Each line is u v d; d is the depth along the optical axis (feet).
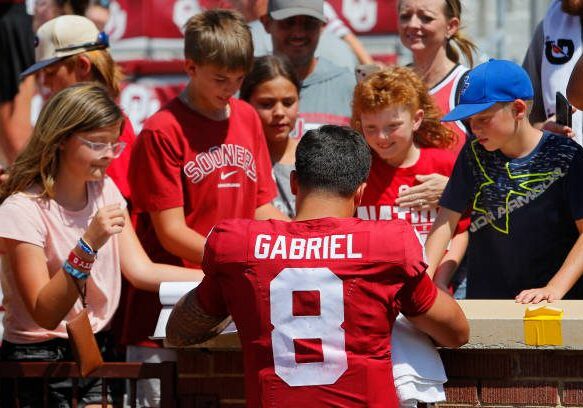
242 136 59.21
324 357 38.22
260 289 38.70
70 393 51.37
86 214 50.47
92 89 49.75
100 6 86.48
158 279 51.90
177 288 45.83
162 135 56.80
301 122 73.10
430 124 59.11
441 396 42.14
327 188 39.99
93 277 50.72
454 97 68.59
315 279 38.40
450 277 52.65
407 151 58.70
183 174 57.26
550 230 50.70
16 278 48.19
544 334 42.80
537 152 50.55
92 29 63.21
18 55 72.79
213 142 57.88
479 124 49.73
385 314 38.78
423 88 58.44
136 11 90.02
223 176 57.82
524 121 50.16
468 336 41.93
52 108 49.16
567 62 64.28
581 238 48.93
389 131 56.59
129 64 90.38
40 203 49.16
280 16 72.02
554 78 64.69
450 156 59.26
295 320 38.47
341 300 38.27
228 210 58.08
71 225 49.78
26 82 73.41
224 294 39.73
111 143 49.39
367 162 40.86
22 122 73.05
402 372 41.29
